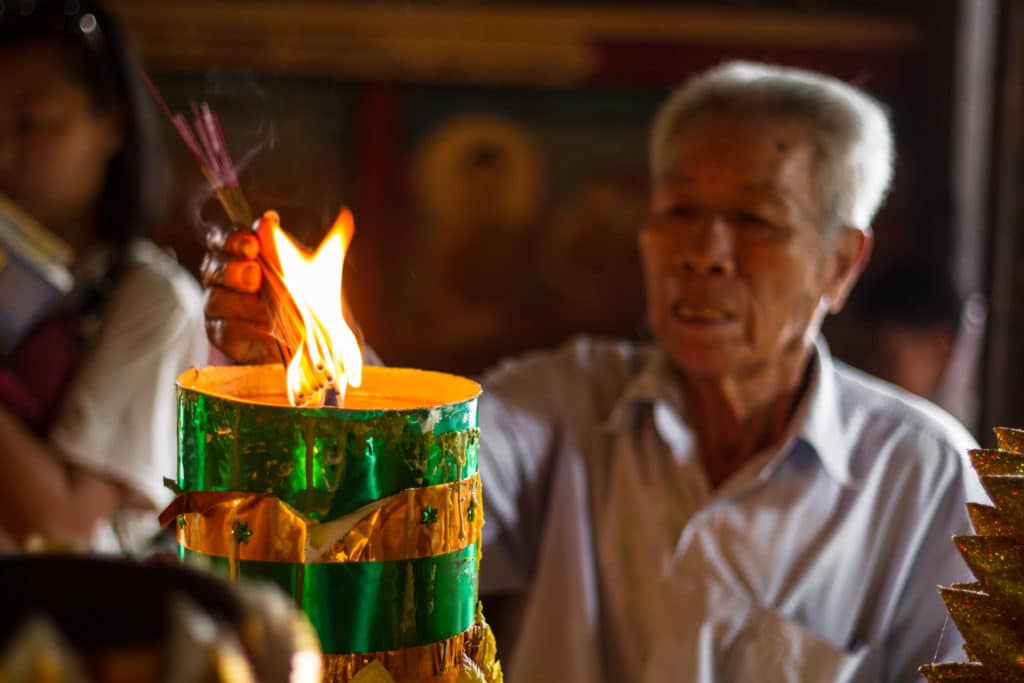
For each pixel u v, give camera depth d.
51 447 1.17
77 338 1.22
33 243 1.10
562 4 4.54
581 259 4.68
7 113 1.20
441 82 4.59
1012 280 2.76
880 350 1.99
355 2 4.51
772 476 1.06
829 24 4.41
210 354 0.68
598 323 4.71
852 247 1.10
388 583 0.48
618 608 1.08
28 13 1.22
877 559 1.06
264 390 0.57
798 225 1.02
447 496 0.49
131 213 1.29
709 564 1.04
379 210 4.62
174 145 4.10
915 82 4.38
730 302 1.01
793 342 1.06
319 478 0.47
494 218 4.66
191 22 4.47
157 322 1.23
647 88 4.58
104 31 1.27
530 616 1.09
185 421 0.50
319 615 0.47
